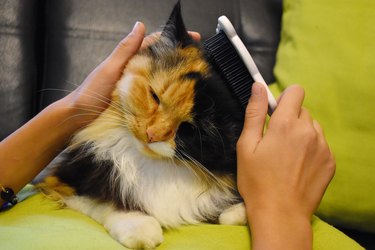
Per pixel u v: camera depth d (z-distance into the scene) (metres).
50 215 0.74
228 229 0.71
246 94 0.74
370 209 0.97
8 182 0.75
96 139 0.79
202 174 0.77
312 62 1.03
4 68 1.12
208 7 1.20
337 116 0.98
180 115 0.73
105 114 0.78
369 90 0.97
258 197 0.67
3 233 0.65
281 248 0.61
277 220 0.64
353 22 1.02
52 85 1.14
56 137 0.78
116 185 0.76
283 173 0.67
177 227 0.74
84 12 1.16
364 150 0.96
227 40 0.72
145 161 0.77
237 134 0.76
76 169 0.79
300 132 0.69
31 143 0.76
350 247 0.73
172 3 1.20
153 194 0.76
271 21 1.24
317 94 1.00
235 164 0.77
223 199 0.79
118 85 0.77
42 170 0.82
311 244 0.65
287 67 1.07
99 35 1.16
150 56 0.79
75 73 1.14
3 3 1.13
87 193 0.78
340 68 1.00
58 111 0.77
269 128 0.70
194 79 0.74
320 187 0.70
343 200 0.97
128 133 0.77
